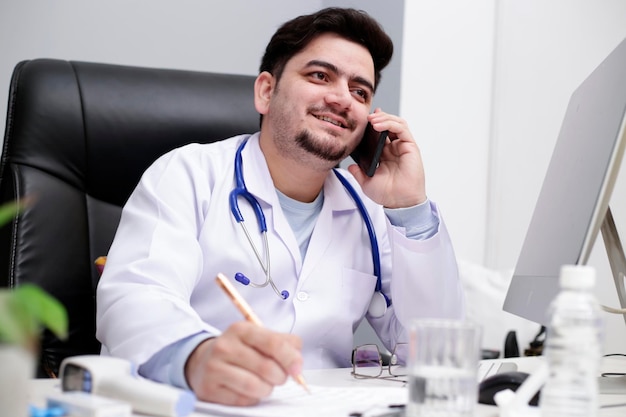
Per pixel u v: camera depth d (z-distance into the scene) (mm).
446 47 2689
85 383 804
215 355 879
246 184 1491
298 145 1514
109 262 1283
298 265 1480
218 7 2430
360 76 1562
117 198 1625
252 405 863
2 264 1473
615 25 2592
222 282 924
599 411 896
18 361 525
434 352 709
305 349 1456
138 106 1643
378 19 2684
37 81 1581
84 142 1588
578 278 711
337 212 1606
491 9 2752
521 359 1477
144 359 1001
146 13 2336
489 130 2752
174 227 1354
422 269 1524
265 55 1635
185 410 765
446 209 2682
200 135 1680
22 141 1545
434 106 2664
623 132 985
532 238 1329
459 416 701
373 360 1267
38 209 1500
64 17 2240
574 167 1168
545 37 2703
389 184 1593
